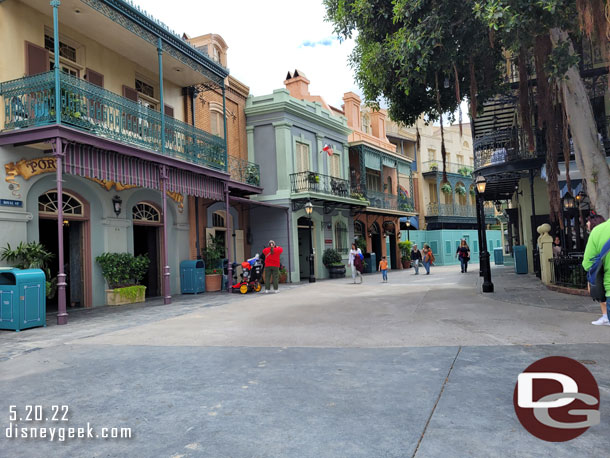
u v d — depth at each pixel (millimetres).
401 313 9062
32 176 10602
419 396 4055
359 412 3727
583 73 12688
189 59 14391
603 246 4441
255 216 20906
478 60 11734
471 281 15867
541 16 8438
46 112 9703
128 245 13625
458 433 3248
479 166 17438
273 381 4707
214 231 17719
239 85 20734
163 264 15211
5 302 8539
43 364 5777
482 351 5625
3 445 3340
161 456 3059
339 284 17609
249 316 9469
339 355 5781
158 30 12828
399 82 11844
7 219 10016
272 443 3191
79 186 12094
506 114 17625
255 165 20359
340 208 24875
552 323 7082
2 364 5852
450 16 9602
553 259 11633
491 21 8492
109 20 12094
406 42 10086
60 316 9180
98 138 10320
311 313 9570
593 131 10023
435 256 37000
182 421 3682
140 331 7977
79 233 12414
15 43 10734
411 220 35250
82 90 10352
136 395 4406
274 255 14719
